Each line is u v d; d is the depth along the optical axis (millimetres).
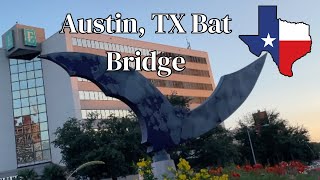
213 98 13734
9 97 75812
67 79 71625
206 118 13562
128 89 12508
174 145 13062
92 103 72188
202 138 51406
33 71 76500
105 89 12148
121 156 42500
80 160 44312
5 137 73938
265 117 64938
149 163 9766
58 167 49125
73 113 69812
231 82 13938
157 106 12914
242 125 65812
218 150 50562
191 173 9172
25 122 75000
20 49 74312
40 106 74875
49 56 11680
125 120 47438
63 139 45938
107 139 45250
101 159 42438
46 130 74188
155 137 12727
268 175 10969
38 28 77188
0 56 76812
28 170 54156
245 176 11000
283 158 64750
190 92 90250
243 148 64875
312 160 69375
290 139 63188
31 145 74312
